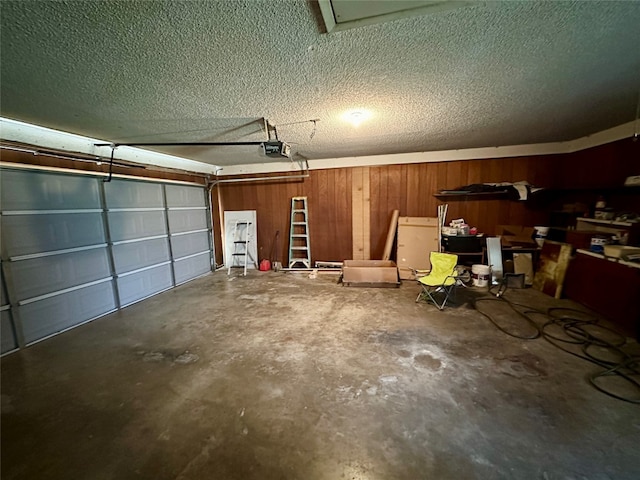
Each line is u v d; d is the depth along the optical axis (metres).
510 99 2.41
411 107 2.54
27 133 2.83
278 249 6.02
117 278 3.78
